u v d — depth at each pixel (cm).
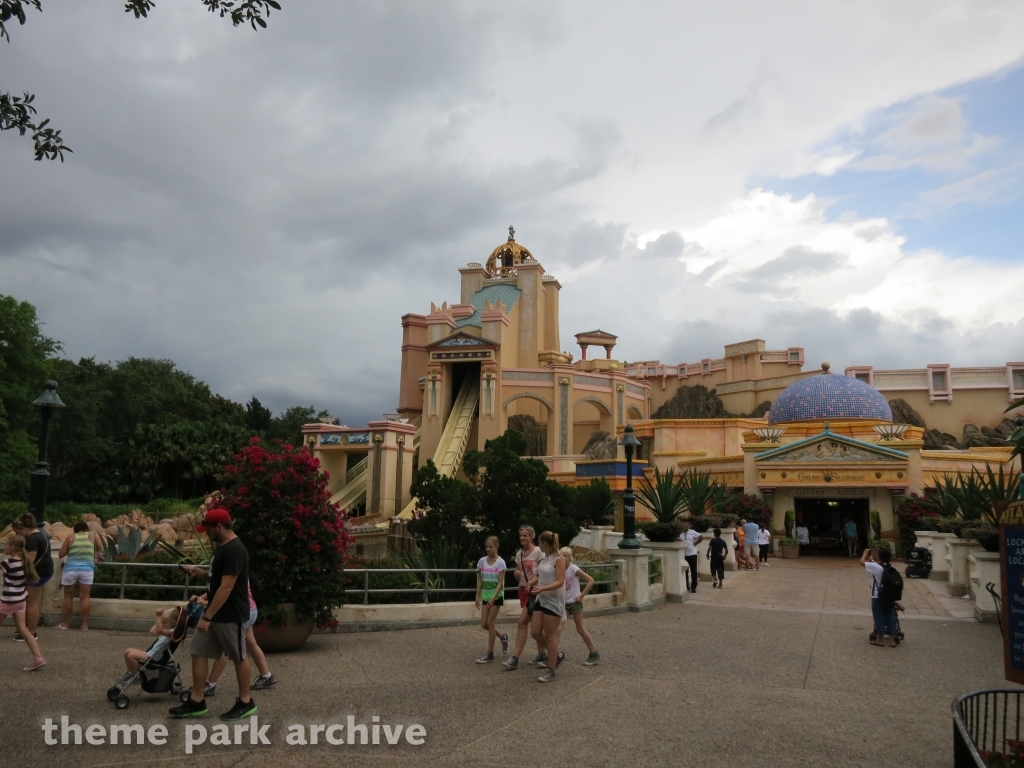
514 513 1986
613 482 3016
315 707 832
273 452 1216
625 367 7581
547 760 679
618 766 667
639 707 855
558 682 966
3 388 3900
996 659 1176
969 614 1700
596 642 1273
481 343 5506
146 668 833
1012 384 5553
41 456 1452
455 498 1978
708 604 1828
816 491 3597
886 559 1291
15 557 1002
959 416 5656
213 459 5653
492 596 1091
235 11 901
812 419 4381
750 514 3431
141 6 885
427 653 1155
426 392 5622
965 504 2355
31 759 654
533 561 1045
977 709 677
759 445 3716
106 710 802
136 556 1711
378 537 3653
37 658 987
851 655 1190
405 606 1392
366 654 1144
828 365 4647
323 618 1185
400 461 4956
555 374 5606
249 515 1158
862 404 4338
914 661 1150
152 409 6531
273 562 1150
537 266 6694
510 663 1034
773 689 952
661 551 1892
